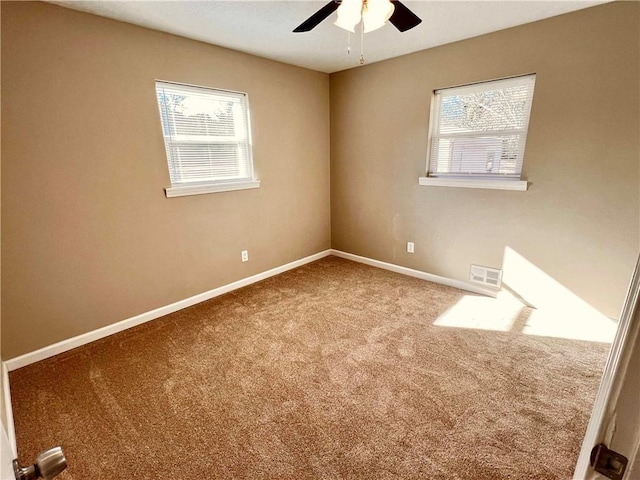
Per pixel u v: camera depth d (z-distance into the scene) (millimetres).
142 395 1857
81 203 2240
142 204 2547
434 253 3385
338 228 4309
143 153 2492
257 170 3318
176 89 2633
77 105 2131
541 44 2367
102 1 1933
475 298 3004
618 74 2113
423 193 3324
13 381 1981
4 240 1970
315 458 1448
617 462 442
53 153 2076
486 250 2986
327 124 4004
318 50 2949
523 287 2816
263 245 3555
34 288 2119
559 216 2521
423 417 1657
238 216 3246
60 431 1618
